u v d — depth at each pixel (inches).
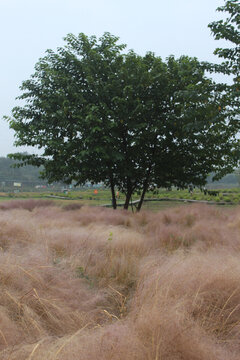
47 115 432.8
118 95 432.8
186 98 405.1
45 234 214.2
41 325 98.0
